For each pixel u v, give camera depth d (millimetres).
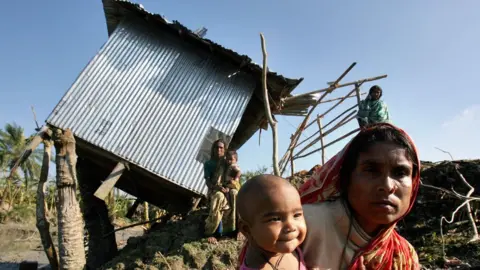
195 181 9492
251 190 1354
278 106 11641
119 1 10172
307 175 10281
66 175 7691
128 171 10305
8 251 15727
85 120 9367
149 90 10164
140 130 9648
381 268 1688
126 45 10508
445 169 7984
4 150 26562
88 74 9867
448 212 7418
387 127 1582
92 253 10031
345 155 1629
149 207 21984
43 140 8812
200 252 6695
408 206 1562
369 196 1504
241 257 1534
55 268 8273
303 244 1622
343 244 1643
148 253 7191
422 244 6738
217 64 10969
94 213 10648
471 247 6020
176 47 10891
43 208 8469
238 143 15359
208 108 10391
